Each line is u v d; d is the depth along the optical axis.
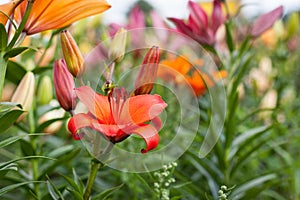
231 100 1.61
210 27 1.64
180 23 1.60
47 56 1.57
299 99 2.53
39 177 1.40
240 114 2.06
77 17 1.16
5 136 1.82
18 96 1.28
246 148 2.01
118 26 1.64
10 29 1.15
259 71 2.49
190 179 1.65
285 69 2.64
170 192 1.51
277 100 2.20
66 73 1.17
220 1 1.77
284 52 2.60
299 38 2.85
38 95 1.52
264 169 2.11
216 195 1.60
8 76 1.40
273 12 1.68
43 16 1.14
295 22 2.57
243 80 2.43
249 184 1.61
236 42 2.22
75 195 1.17
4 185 1.66
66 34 1.15
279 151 2.06
